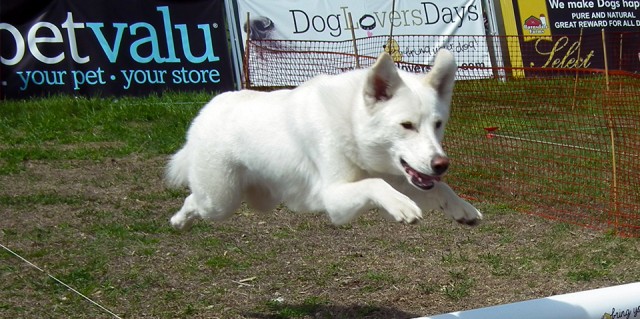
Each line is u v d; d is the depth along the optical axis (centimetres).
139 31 1259
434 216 724
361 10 1375
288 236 658
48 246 607
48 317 476
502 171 868
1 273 540
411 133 384
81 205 729
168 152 961
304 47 1323
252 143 447
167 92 1260
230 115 467
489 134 955
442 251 625
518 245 645
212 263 581
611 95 859
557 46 1496
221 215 493
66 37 1225
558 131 961
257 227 681
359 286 546
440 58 395
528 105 1004
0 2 1190
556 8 1538
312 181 427
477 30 1443
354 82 414
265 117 443
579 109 970
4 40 1193
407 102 385
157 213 716
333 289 540
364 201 385
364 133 396
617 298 419
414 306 512
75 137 1016
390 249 628
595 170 831
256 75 1245
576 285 551
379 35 1341
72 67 1225
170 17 1275
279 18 1327
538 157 904
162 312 494
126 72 1246
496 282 557
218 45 1295
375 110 392
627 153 838
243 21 1304
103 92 1234
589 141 912
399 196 369
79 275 541
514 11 1504
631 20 1594
